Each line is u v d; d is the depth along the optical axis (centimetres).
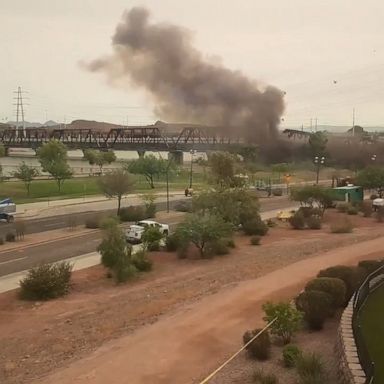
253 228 5031
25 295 2903
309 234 5119
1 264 3697
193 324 2241
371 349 1652
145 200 6831
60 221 5694
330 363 1681
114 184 6156
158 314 2492
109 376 1723
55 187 8906
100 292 3047
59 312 2644
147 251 4078
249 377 1631
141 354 1909
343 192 7506
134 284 3212
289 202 7925
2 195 7794
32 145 16838
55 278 2948
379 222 6019
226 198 5072
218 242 4053
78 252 4125
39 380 1762
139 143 14238
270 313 1936
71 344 2138
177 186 9875
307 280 2975
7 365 1938
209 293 2820
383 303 2208
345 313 1958
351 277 2394
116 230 3572
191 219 4081
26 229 5162
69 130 16638
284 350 1725
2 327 2425
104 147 15062
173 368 1767
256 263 3606
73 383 1688
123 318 2461
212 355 1873
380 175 8156
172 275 3434
